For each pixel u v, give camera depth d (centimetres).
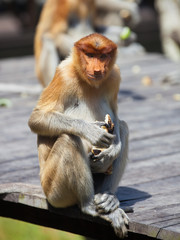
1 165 1705
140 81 2878
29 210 1451
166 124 2147
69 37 2716
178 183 1532
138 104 2453
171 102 2483
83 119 1288
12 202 1474
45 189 1255
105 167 1267
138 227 1220
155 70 3119
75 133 1212
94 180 1350
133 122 2178
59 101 1275
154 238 1219
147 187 1498
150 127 2109
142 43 5019
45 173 1241
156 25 5044
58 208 1309
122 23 3472
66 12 2755
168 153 1806
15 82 2872
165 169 1653
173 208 1327
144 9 5253
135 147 1873
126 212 1294
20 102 2494
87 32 2867
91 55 1264
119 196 1421
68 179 1208
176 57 4212
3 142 1944
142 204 1358
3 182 1548
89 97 1316
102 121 1332
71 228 1380
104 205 1234
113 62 1294
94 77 1253
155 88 2739
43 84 2603
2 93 2648
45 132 1241
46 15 2730
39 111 1259
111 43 1276
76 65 1279
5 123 2173
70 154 1202
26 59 3591
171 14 4147
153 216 1267
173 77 2811
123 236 1230
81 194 1232
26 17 4481
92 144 1209
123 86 2780
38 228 1620
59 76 1278
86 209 1247
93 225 1337
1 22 4728
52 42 2627
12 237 1620
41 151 1280
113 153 1257
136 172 1628
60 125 1220
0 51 4384
